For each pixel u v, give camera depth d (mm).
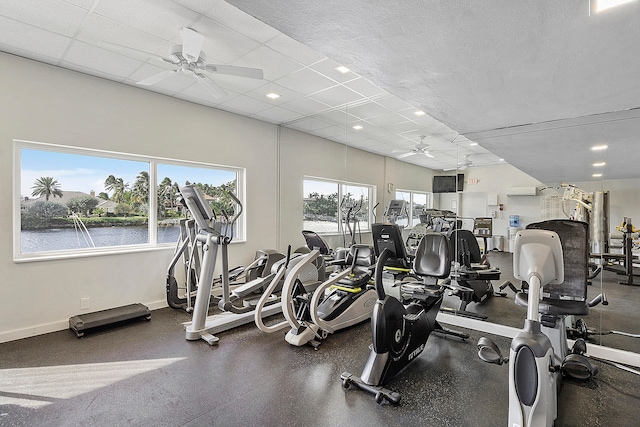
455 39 1827
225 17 2551
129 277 3998
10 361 2764
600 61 2012
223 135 4945
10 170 3154
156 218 4367
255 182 5422
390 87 2559
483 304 3709
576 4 1451
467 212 4121
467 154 4238
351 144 5500
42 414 2055
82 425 1952
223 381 2467
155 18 2570
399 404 2174
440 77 2354
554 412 1901
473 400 2232
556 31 1692
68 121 3484
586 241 2564
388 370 2369
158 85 3939
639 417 2070
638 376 2578
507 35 1761
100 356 2877
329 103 4500
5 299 3137
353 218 5262
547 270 1828
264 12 1614
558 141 3633
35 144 3355
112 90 3801
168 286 4145
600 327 3082
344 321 3520
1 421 1981
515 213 3773
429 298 2994
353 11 1586
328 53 2037
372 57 2074
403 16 1618
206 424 1966
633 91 2490
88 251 3791
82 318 3396
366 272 3908
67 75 3484
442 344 3197
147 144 4098
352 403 2186
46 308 3375
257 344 3174
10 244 3162
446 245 3041
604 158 3262
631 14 1508
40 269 3338
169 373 2584
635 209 3072
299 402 2195
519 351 1644
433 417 2041
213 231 3359
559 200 3516
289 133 5797
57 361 2775
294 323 3125
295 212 5703
